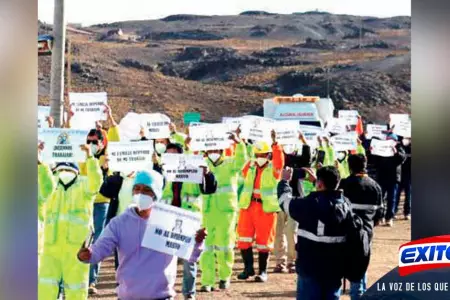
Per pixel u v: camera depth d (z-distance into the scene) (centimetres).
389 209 1288
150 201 596
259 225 995
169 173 873
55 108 986
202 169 872
